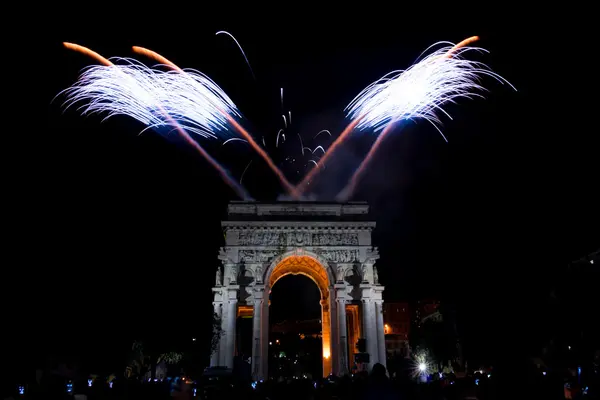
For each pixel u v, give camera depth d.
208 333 80.75
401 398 16.45
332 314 85.75
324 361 95.62
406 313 167.12
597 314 42.00
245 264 87.75
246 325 116.88
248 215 92.12
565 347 36.12
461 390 20.42
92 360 58.00
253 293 85.69
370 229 91.06
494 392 9.95
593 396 20.20
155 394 19.80
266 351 83.12
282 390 21.19
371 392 15.80
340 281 86.56
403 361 20.30
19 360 35.59
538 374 10.03
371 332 84.62
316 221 89.94
